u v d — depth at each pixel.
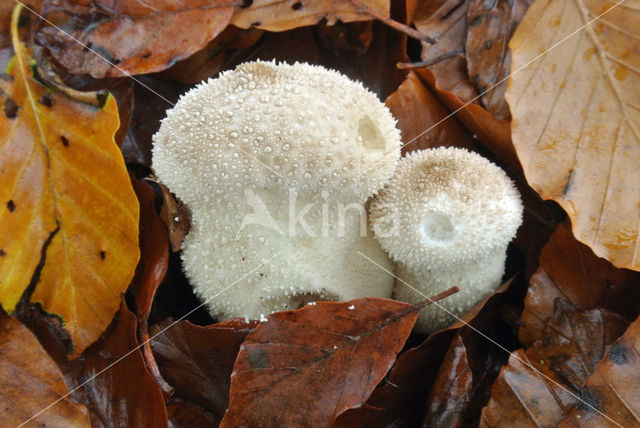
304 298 0.21
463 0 0.23
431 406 0.20
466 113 0.23
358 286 0.21
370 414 0.20
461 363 0.20
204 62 0.23
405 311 0.20
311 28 0.24
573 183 0.21
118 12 0.21
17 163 0.20
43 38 0.21
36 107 0.20
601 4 0.21
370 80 0.24
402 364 0.20
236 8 0.22
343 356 0.20
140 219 0.21
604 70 0.21
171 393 0.20
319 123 0.20
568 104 0.21
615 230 0.21
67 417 0.19
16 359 0.19
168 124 0.20
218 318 0.21
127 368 0.20
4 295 0.20
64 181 0.20
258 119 0.20
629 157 0.21
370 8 0.23
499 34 0.23
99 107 0.20
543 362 0.20
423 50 0.23
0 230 0.20
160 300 0.22
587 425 0.19
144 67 0.21
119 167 0.20
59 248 0.20
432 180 0.20
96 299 0.20
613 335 0.21
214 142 0.20
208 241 0.21
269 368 0.20
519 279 0.22
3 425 0.19
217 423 0.21
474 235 0.20
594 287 0.21
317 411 0.20
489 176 0.20
